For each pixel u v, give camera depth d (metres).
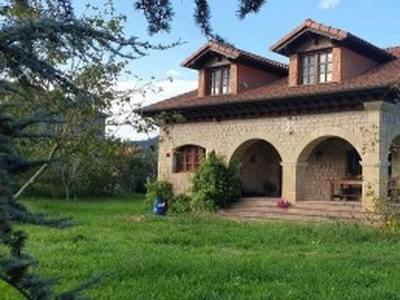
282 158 20.98
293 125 20.73
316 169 23.08
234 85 22.67
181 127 24.28
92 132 9.88
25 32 2.41
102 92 9.46
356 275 9.33
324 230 16.00
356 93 18.44
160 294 7.77
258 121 21.81
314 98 19.44
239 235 15.12
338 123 19.50
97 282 2.74
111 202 30.14
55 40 2.51
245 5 4.95
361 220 17.58
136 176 37.22
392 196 15.65
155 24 4.79
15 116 2.47
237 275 9.24
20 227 2.74
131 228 16.67
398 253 12.16
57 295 2.44
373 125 18.47
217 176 21.95
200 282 8.63
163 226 17.41
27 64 2.48
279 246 13.42
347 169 22.33
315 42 20.42
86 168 28.94
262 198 22.06
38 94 2.65
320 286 8.52
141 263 9.83
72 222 2.44
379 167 18.28
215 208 21.70
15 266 2.29
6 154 2.34
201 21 4.94
